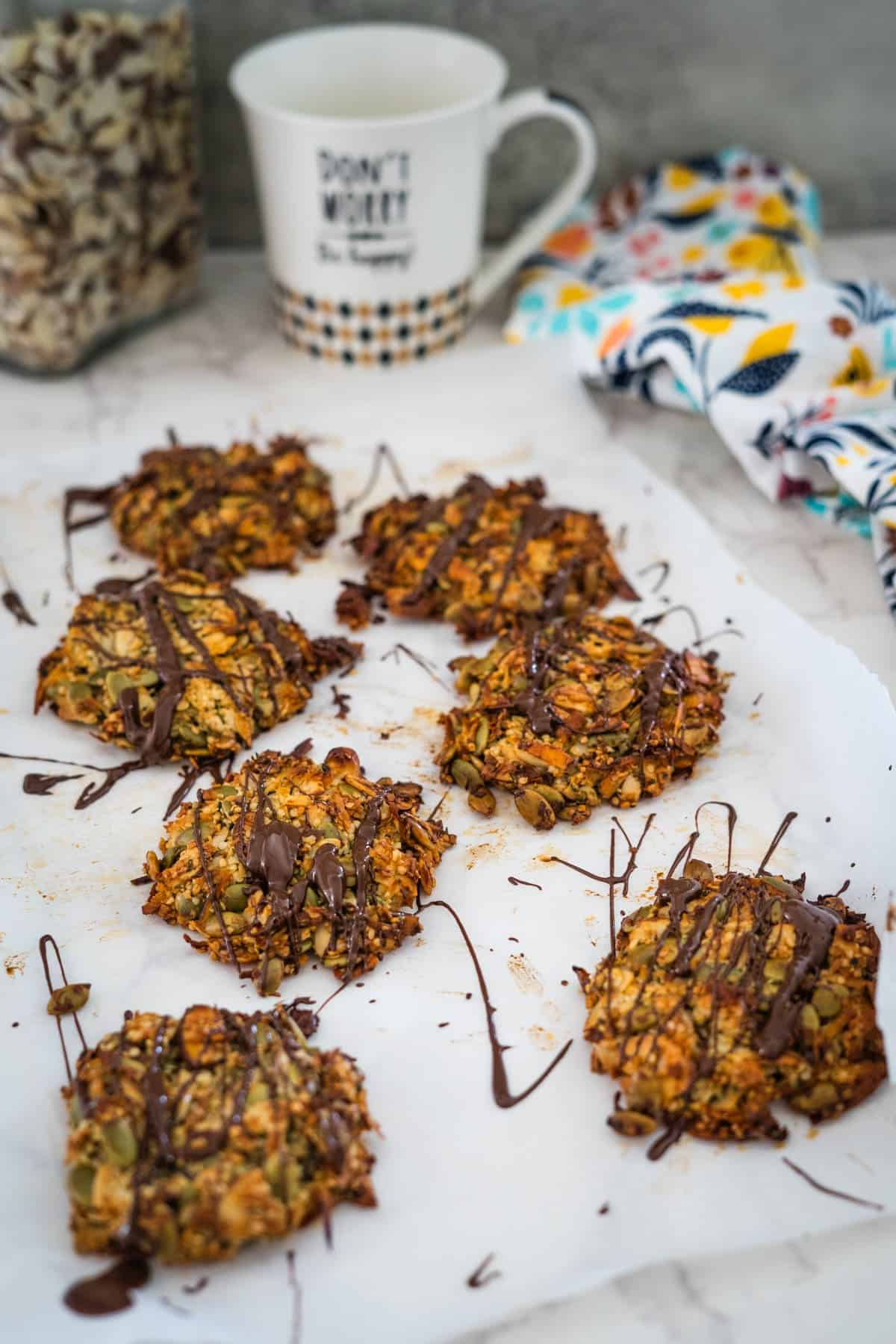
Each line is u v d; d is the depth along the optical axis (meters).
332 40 0.58
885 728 0.43
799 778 0.44
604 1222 0.35
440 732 0.46
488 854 0.43
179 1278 0.34
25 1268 0.34
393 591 0.50
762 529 0.53
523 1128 0.36
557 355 0.59
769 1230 0.34
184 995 0.39
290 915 0.39
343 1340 0.33
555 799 0.43
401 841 0.42
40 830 0.43
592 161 0.59
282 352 0.61
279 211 0.57
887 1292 0.34
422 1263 0.34
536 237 0.60
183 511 0.51
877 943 0.38
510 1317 0.33
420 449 0.56
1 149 0.52
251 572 0.52
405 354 0.59
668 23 0.61
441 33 0.58
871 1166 0.36
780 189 0.62
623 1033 0.37
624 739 0.44
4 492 0.54
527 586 0.49
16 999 0.39
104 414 0.57
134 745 0.45
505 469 0.55
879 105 0.64
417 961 0.40
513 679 0.45
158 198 0.58
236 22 0.60
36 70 0.50
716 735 0.45
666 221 0.63
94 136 0.53
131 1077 0.35
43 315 0.56
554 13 0.61
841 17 0.61
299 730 0.46
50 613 0.50
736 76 0.63
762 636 0.48
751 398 0.54
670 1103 0.36
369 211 0.55
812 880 0.42
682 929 0.39
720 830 0.43
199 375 0.59
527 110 0.57
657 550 0.52
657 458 0.57
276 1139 0.34
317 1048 0.37
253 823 0.41
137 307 0.60
